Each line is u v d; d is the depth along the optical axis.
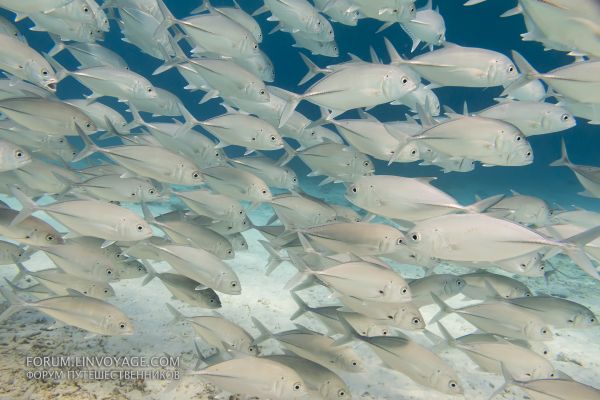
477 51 1.95
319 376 1.49
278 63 19.00
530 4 1.38
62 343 1.85
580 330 2.44
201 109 16.36
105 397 1.58
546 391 1.40
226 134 2.27
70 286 1.72
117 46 20.25
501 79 1.95
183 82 17.89
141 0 2.80
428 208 1.62
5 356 1.71
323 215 2.14
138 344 1.94
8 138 2.20
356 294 1.54
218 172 2.20
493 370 1.64
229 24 2.22
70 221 1.67
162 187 2.17
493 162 1.70
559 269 3.56
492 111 2.08
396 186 1.67
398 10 2.25
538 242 1.37
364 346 2.12
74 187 1.99
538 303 1.72
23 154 1.62
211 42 2.26
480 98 12.61
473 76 1.95
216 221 2.31
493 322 1.72
